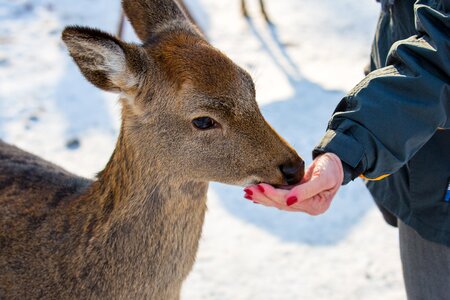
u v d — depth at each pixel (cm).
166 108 262
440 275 273
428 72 219
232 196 494
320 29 728
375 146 222
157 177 267
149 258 272
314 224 468
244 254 440
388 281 421
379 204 308
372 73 232
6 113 571
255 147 258
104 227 272
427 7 219
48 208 290
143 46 277
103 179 279
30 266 283
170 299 283
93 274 274
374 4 774
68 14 730
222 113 256
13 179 307
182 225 274
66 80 620
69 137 547
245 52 680
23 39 680
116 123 567
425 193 262
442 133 254
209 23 735
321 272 427
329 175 212
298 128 562
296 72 648
